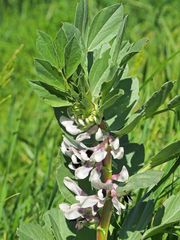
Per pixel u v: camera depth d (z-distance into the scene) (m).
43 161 1.01
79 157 0.56
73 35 0.55
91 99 0.55
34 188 0.92
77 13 0.58
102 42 0.58
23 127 1.20
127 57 0.55
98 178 0.56
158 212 0.59
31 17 1.75
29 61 1.46
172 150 0.56
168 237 0.69
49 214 0.62
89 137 0.56
